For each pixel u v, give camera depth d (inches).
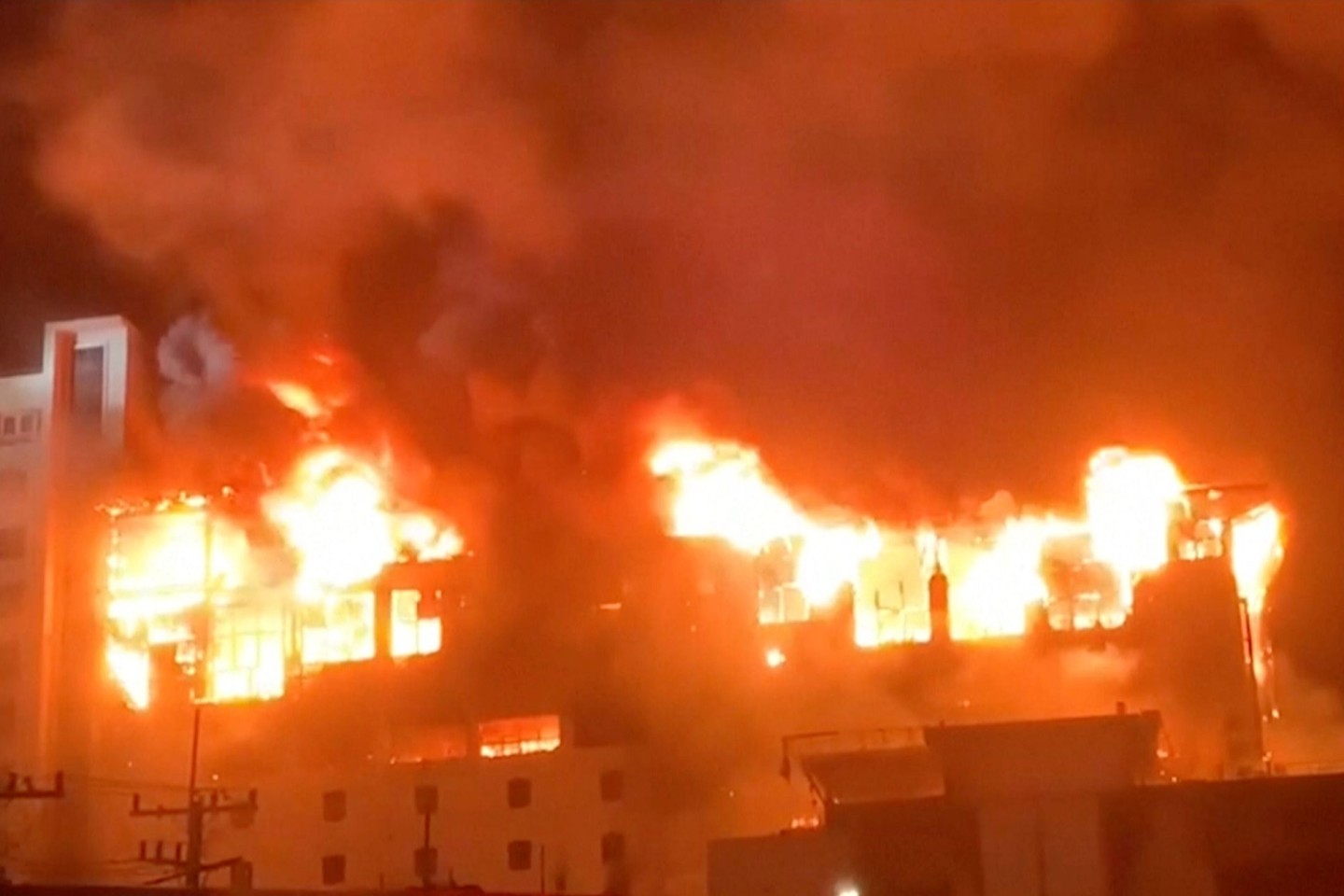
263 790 2492.6
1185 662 2389.3
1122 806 1951.3
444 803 2428.6
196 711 2215.8
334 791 2466.8
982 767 2021.4
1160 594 2433.6
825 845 2004.2
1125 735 2009.1
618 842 2383.1
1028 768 2010.3
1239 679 2369.6
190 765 2476.6
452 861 2401.6
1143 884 1920.5
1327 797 1903.3
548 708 2491.4
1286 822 1904.5
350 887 2405.3
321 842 2445.9
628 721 2458.2
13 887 1130.0
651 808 2394.2
